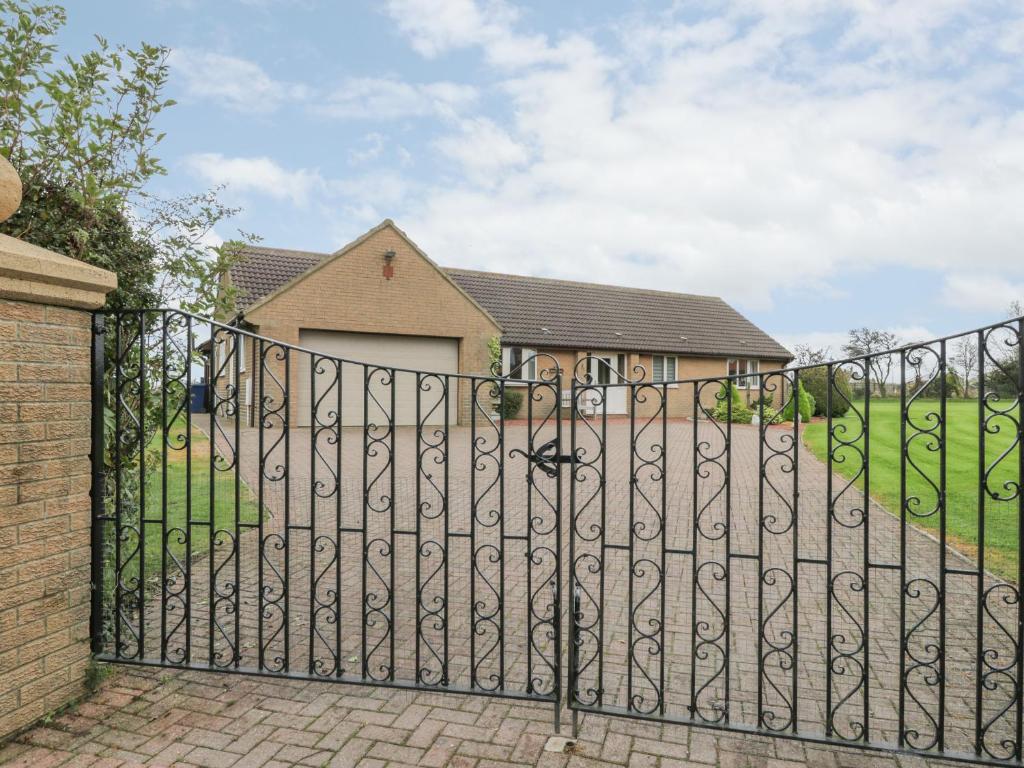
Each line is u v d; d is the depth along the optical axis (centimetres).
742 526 681
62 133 320
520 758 247
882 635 389
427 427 1711
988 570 521
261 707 286
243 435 1395
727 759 249
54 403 274
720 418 2025
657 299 2633
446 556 292
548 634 385
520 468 1088
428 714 282
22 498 259
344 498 804
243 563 525
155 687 303
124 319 363
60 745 253
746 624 405
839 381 2088
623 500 816
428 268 1712
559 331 2183
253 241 423
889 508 763
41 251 266
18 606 258
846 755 253
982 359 234
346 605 433
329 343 1625
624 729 271
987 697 309
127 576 433
